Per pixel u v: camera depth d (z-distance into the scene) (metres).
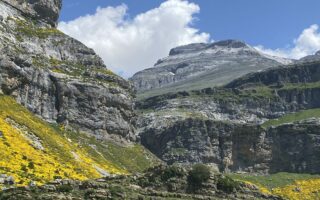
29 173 99.31
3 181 85.81
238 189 82.56
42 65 166.62
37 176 98.88
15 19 175.38
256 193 83.56
